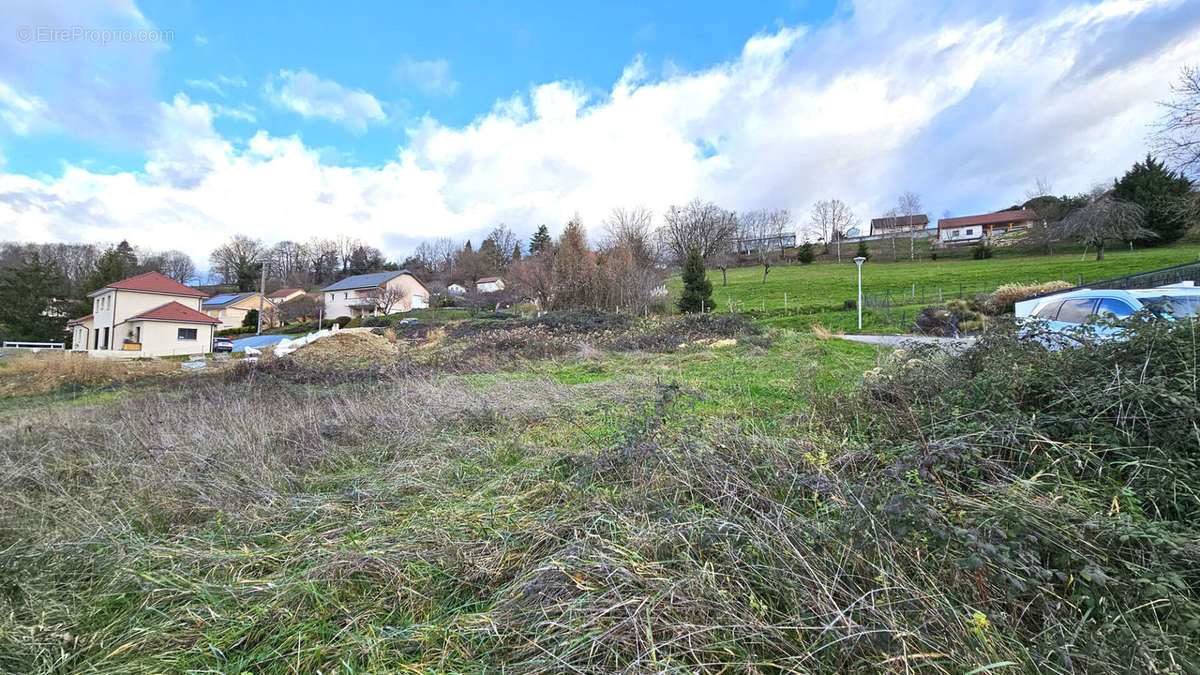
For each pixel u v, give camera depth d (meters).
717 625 1.47
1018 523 1.62
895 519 1.61
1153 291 5.29
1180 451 2.02
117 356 24.64
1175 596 1.39
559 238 25.08
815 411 3.60
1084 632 1.34
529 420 4.69
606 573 1.78
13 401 9.54
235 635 1.81
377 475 3.42
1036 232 39.97
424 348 14.01
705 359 8.92
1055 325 6.11
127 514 2.92
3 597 2.08
